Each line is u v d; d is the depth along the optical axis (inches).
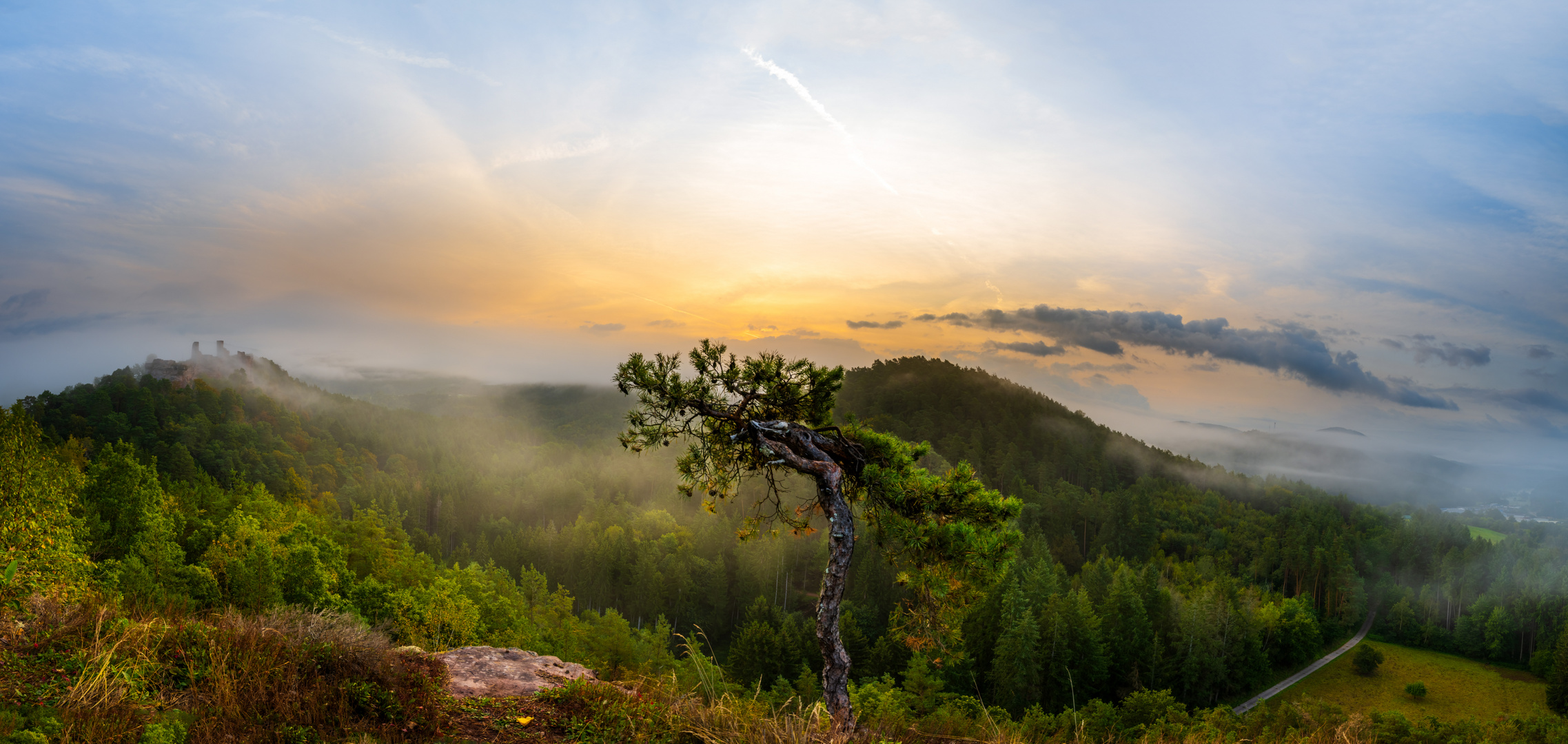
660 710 344.2
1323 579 5128.0
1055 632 2913.4
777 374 458.0
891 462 474.0
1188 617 3398.1
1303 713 597.0
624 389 449.7
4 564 338.3
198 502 2549.2
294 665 302.7
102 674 259.9
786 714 358.0
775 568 4520.2
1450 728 1841.8
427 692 322.0
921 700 1892.2
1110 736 597.3
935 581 455.8
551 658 424.8
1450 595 4761.3
